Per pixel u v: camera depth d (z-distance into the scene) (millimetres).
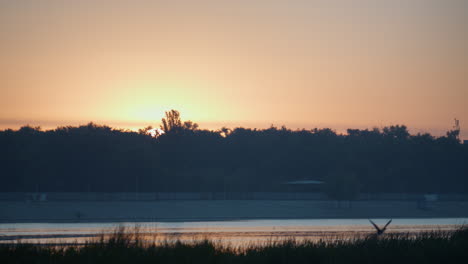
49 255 32719
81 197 165500
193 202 160125
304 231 88188
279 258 33906
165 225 102438
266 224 108875
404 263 35219
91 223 107125
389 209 158125
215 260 32750
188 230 87250
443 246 38469
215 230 88500
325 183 170125
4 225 100062
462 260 36594
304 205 160875
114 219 118562
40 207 135250
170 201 162125
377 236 42031
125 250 33219
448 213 154250
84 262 31297
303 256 34719
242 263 32812
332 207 157750
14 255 32375
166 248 34156
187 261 32156
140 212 132000
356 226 104562
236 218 126625
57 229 89000
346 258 35156
